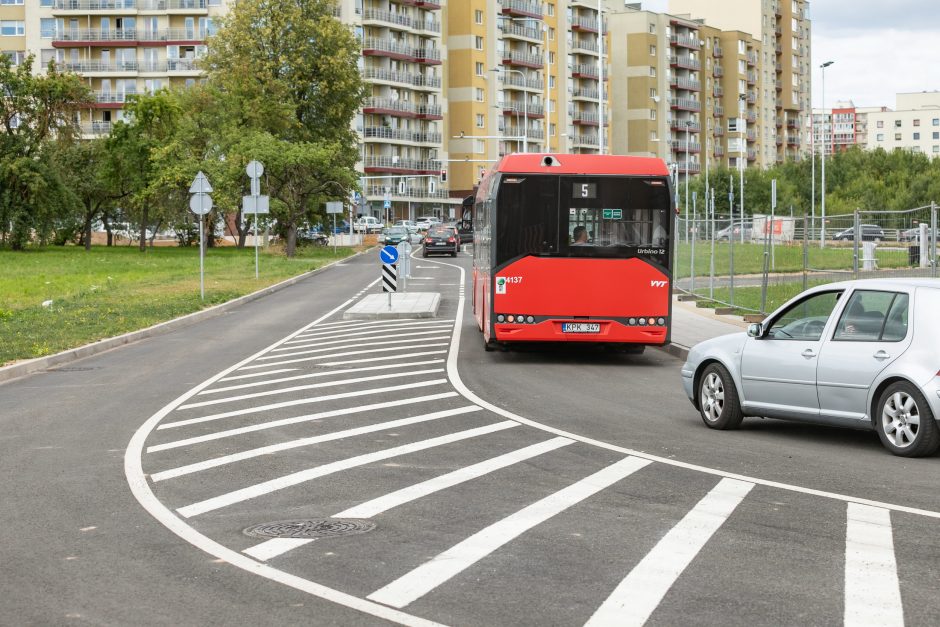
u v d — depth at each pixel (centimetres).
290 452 1061
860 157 10675
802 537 718
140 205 7062
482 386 1587
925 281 1059
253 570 650
